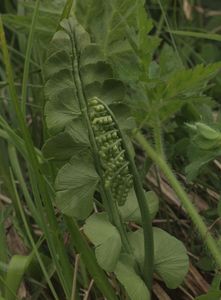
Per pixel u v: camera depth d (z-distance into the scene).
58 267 0.23
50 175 0.24
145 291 0.22
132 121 0.22
